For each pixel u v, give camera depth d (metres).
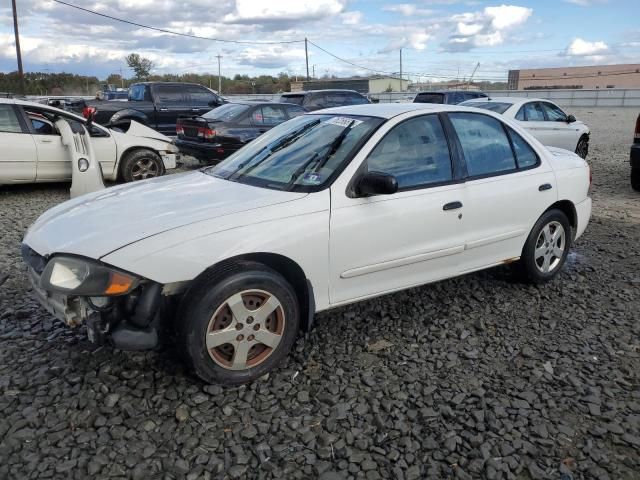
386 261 3.76
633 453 2.76
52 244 3.13
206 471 2.58
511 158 4.58
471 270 4.34
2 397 3.09
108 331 3.05
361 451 2.74
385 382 3.35
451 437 2.85
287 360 3.58
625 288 4.96
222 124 11.03
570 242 5.08
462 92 19.11
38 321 4.06
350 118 4.11
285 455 2.70
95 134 9.39
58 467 2.56
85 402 3.05
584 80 84.56
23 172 8.65
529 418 3.01
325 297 3.57
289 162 3.88
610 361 3.65
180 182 4.01
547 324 4.20
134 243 2.97
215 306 3.05
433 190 3.96
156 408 3.03
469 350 3.77
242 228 3.18
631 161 9.04
